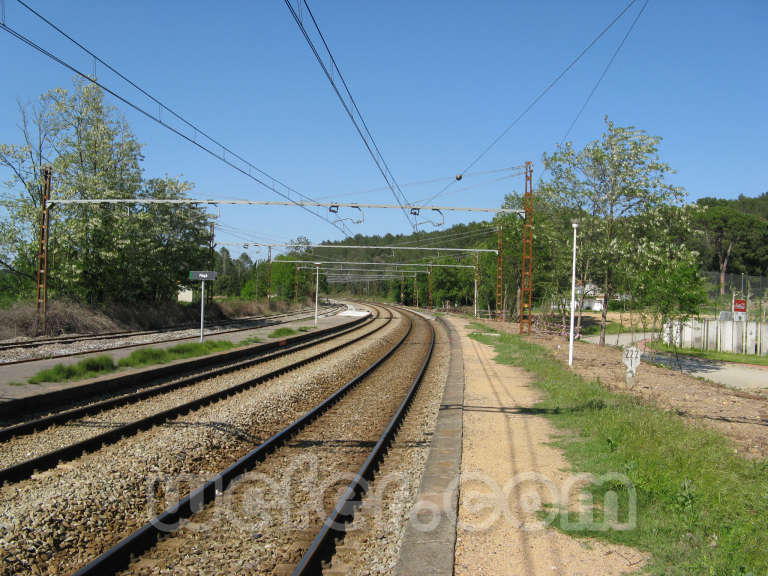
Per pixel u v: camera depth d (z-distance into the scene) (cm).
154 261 3694
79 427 998
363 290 15325
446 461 843
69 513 612
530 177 3512
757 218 7631
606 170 2902
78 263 3144
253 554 541
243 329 3631
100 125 3366
